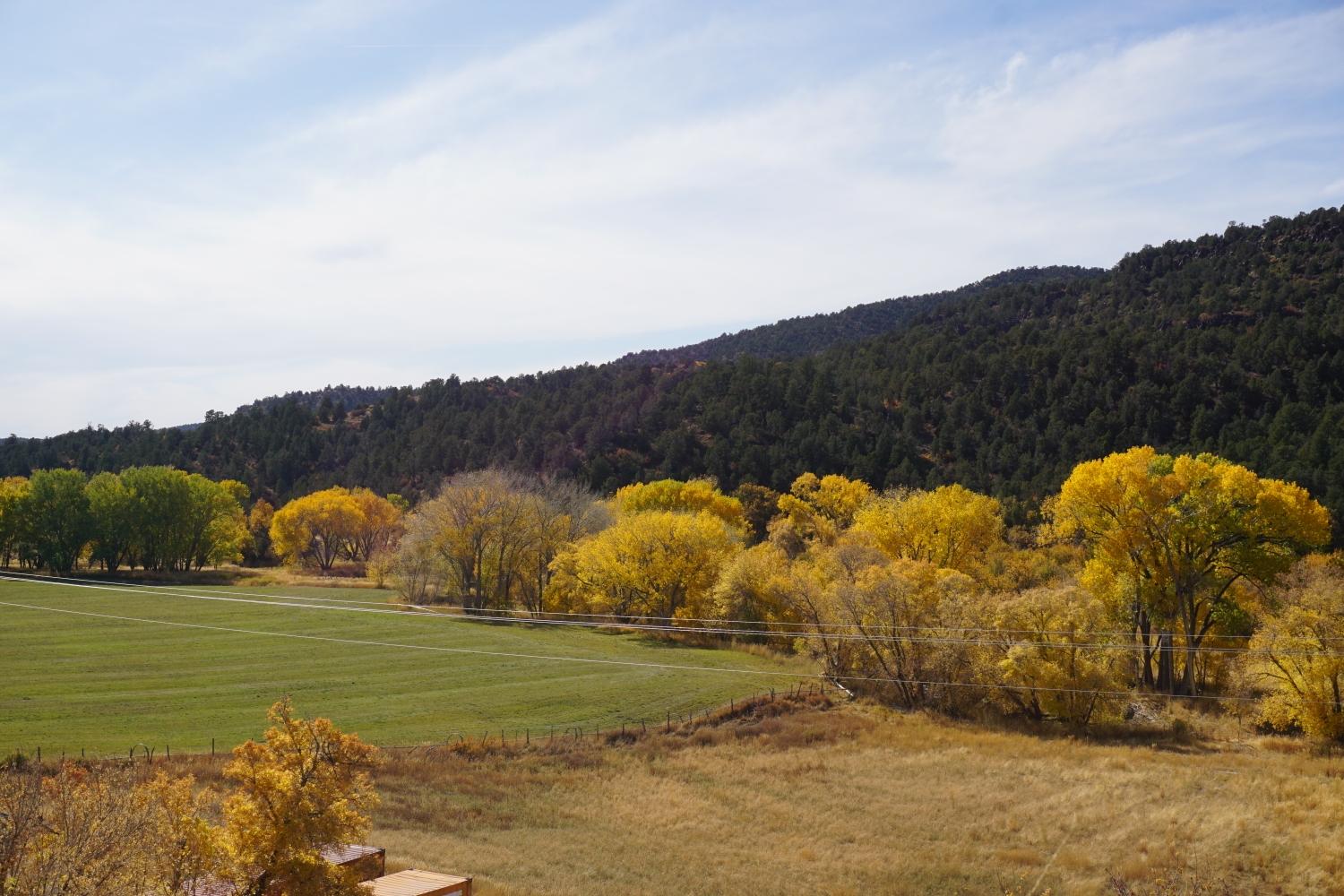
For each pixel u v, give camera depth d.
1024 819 38.25
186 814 18.31
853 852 34.78
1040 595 56.16
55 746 39.44
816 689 61.44
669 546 83.50
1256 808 37.22
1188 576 57.09
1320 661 47.53
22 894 15.35
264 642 68.31
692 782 43.94
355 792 20.09
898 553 80.69
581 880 30.75
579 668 65.69
